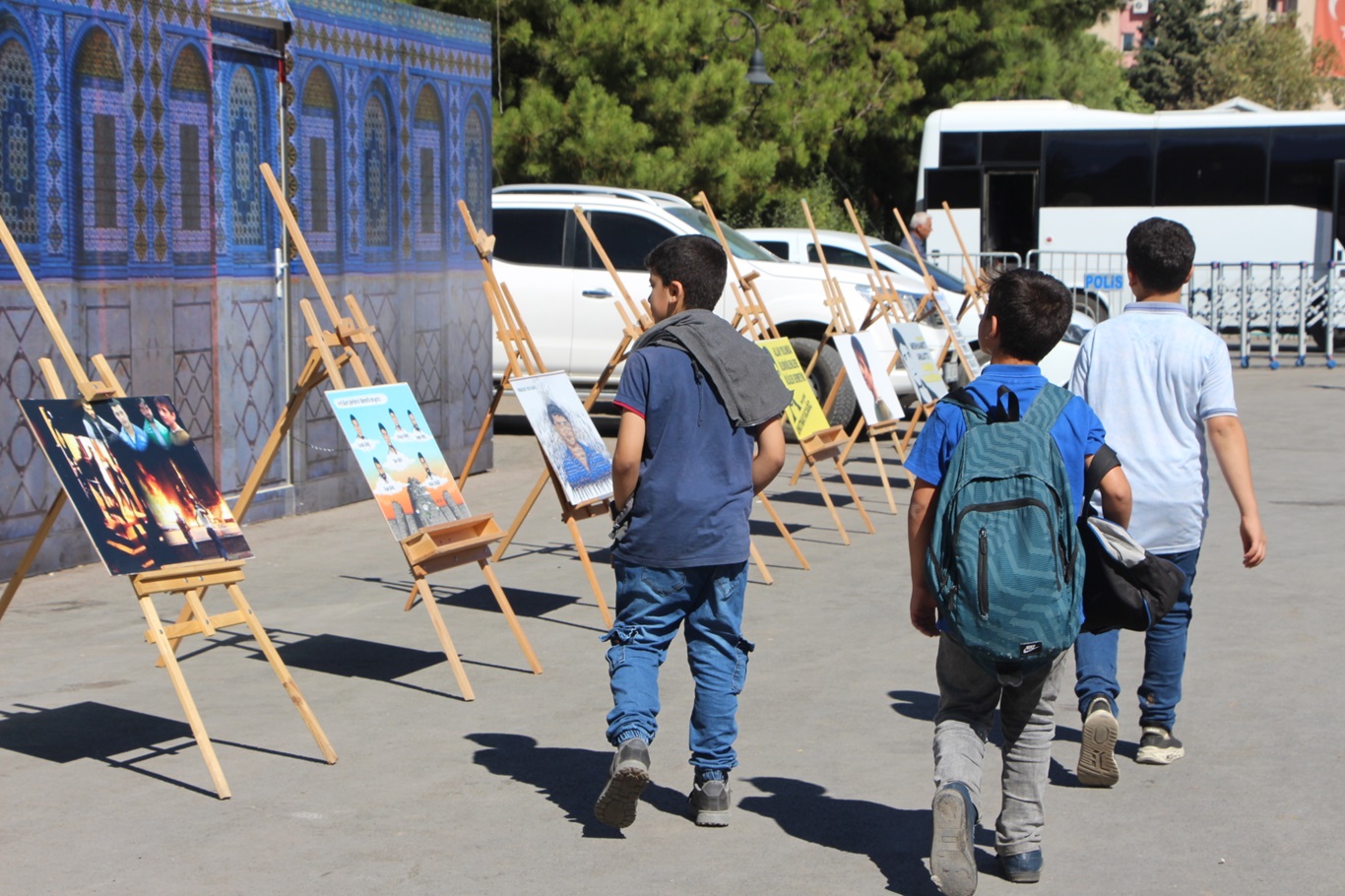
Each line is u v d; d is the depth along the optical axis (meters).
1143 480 5.15
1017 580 3.92
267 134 9.76
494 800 5.01
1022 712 4.31
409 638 7.20
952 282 17.31
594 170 22.78
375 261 10.90
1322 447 13.98
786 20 28.44
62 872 4.36
